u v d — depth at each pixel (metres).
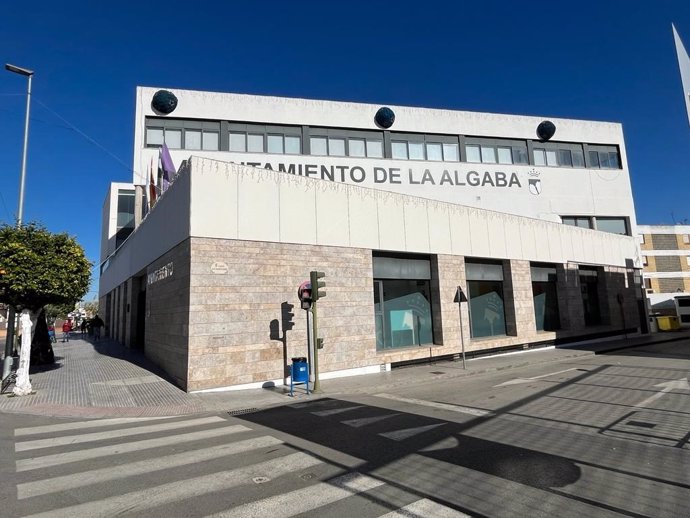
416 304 16.80
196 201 11.60
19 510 4.36
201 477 5.19
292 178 13.44
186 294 11.50
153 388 11.67
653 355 17.66
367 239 14.96
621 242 27.19
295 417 8.51
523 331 19.75
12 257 12.30
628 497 4.36
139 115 24.27
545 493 4.50
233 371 11.60
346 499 4.48
